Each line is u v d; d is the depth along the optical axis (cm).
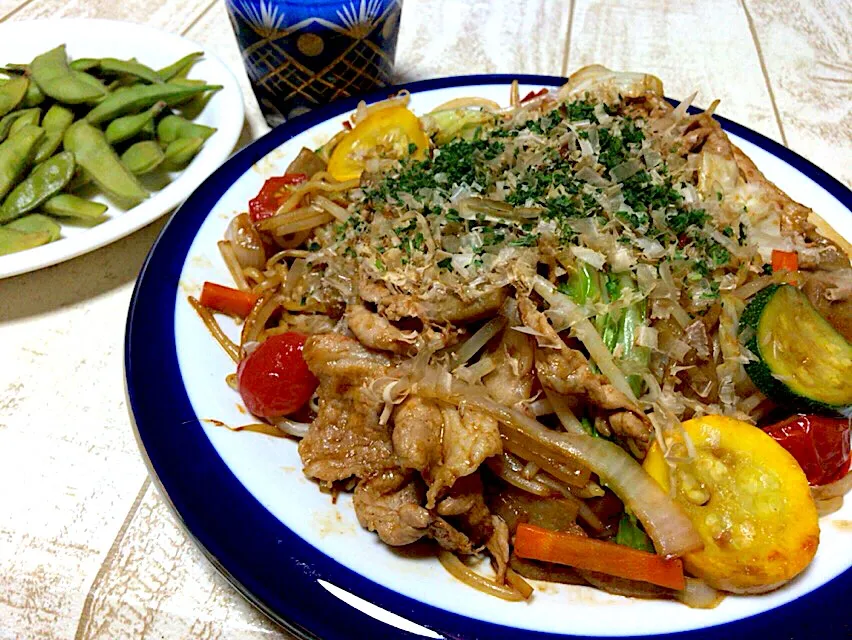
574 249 23
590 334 22
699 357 23
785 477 20
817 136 41
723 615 19
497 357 23
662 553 20
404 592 19
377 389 22
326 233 29
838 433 22
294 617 18
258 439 23
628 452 22
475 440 21
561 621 19
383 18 37
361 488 22
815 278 26
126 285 32
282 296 27
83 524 24
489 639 18
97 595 22
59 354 29
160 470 20
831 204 30
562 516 22
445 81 36
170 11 51
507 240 23
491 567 21
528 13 51
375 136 31
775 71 46
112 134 37
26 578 22
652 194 25
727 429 21
